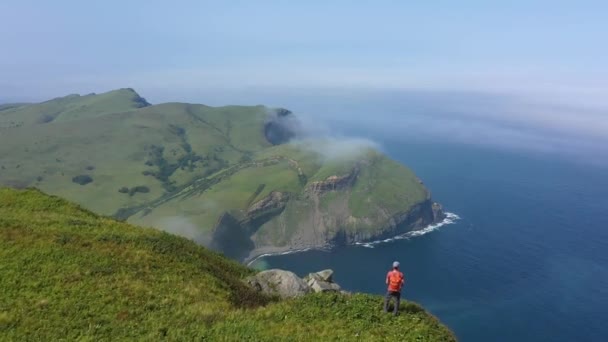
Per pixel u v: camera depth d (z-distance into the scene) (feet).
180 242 151.64
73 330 87.56
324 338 87.35
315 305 102.94
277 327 92.27
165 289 108.88
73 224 144.77
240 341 85.71
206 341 86.02
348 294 124.47
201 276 121.90
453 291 633.61
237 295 117.08
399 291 97.45
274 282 130.82
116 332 88.17
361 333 89.51
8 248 117.80
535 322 536.83
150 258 124.36
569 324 531.09
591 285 645.92
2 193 179.22
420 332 91.35
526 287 641.40
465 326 528.63
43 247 120.16
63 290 101.14
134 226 163.22
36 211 164.96
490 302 594.24
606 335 506.07
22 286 101.40
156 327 90.22
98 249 124.26
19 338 83.41
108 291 102.89
